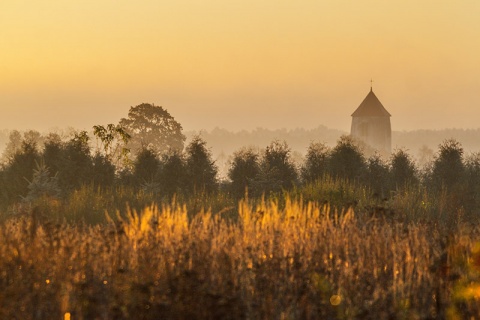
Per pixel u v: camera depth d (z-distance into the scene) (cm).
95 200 5138
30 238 2400
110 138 8881
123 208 4988
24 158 8056
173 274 2067
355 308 1914
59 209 4775
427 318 1881
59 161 8250
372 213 3428
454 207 4750
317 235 2591
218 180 9400
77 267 2092
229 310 1823
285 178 9119
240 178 9088
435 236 2830
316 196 4775
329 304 1922
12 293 1875
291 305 1928
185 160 9206
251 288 2014
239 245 2350
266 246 2370
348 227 2844
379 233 2745
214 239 2370
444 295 2036
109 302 1912
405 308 1936
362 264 2212
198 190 8862
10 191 7850
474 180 8925
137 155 9194
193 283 1900
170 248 2266
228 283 1994
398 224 3005
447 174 9025
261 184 8725
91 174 8275
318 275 2031
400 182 9250
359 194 5112
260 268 2116
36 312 1875
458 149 9250
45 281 2014
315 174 9412
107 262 2136
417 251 2377
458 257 2214
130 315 1831
